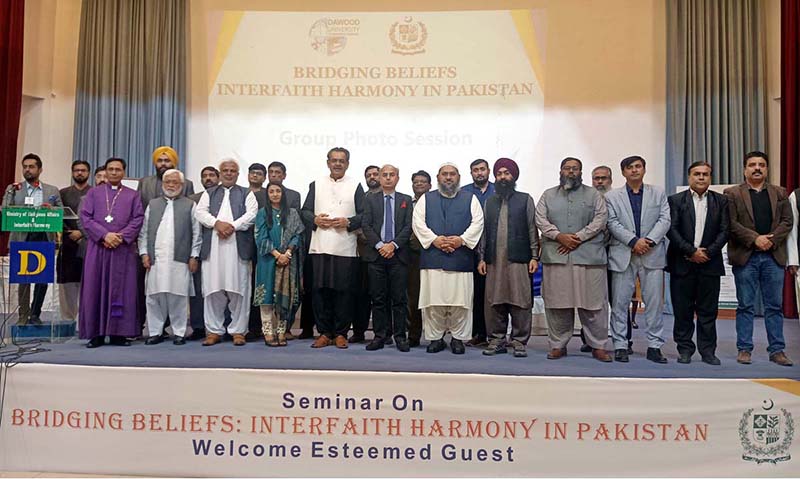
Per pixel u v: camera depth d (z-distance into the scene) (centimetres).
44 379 332
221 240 413
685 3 634
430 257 390
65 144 657
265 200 428
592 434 319
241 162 648
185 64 655
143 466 328
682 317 370
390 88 644
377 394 323
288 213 422
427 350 394
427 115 641
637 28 643
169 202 419
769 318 366
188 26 656
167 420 328
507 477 320
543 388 319
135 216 412
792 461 317
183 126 653
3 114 596
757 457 317
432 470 322
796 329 509
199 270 438
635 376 324
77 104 652
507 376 321
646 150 641
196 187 652
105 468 329
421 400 322
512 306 389
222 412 327
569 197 378
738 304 371
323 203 423
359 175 644
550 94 643
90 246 402
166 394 328
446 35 641
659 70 642
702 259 357
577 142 641
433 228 393
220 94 650
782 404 317
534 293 509
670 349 422
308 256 445
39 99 647
